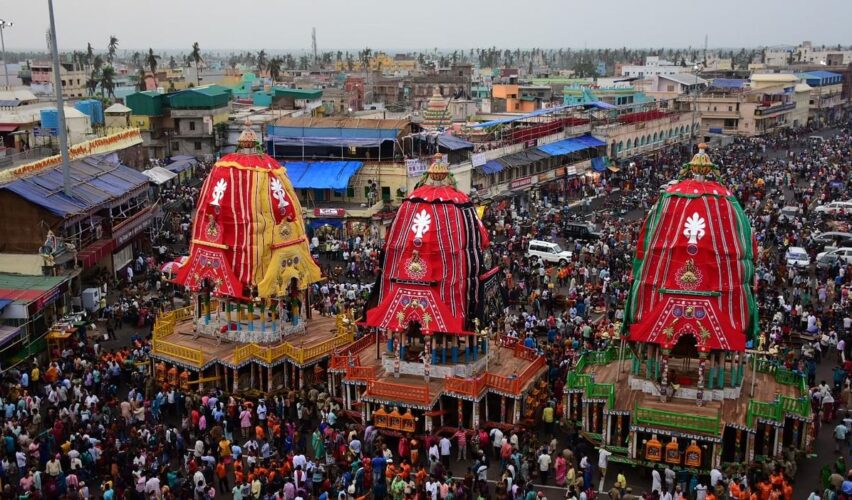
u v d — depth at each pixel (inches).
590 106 4202.8
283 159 3117.6
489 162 3417.8
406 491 1231.5
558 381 1610.5
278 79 7849.4
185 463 1398.9
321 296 2161.7
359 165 3016.7
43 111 3046.3
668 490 1283.2
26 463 1344.7
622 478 1243.2
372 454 1417.3
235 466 1291.8
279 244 1721.2
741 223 1403.8
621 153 4357.8
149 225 2714.1
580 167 3944.4
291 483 1246.9
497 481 1359.5
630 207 3398.1
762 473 1315.2
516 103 5497.1
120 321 2073.1
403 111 5354.3
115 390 1619.1
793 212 3115.2
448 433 1489.9
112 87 6087.6
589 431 1466.5
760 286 2172.7
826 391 1541.6
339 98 5900.6
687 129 5265.8
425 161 3024.1
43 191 2155.5
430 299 1519.4
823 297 2164.1
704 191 1397.6
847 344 1841.8
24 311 1774.1
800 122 6569.9
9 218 2096.5
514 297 2209.6
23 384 1615.4
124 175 2613.2
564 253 2566.4
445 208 1531.7
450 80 6845.5
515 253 2694.4
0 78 7308.1
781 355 1706.4
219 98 4635.8
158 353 1717.5
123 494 1266.0
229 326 1760.6
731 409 1398.9
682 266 1392.7
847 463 1390.3
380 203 2970.0
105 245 2290.8
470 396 1477.6
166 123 4584.2
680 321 1393.9
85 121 3159.5
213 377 1659.7
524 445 1441.9
